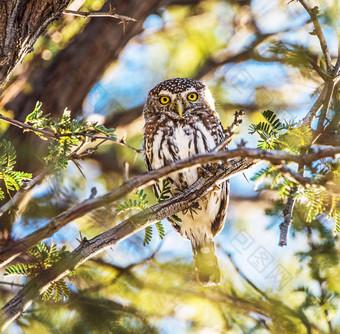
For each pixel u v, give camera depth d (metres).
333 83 7.61
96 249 6.62
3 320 6.23
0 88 6.39
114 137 6.74
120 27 13.21
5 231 10.88
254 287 10.75
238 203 13.64
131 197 11.65
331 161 6.99
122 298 10.75
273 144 6.80
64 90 12.61
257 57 14.30
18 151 10.88
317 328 10.01
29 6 6.29
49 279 6.46
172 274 11.19
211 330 10.70
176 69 14.90
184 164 5.20
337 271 10.05
